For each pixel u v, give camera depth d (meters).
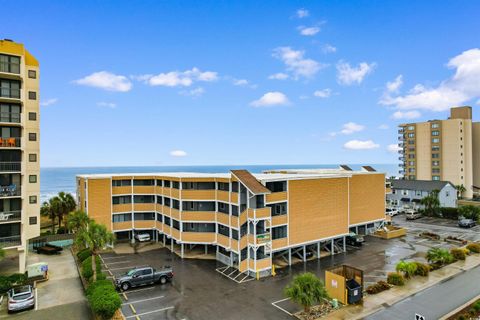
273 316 25.19
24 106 37.94
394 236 52.97
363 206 51.53
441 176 100.31
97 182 47.09
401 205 85.44
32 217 39.44
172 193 43.75
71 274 35.62
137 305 27.28
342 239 47.97
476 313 25.20
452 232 57.19
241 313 25.72
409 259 40.69
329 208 41.81
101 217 47.12
